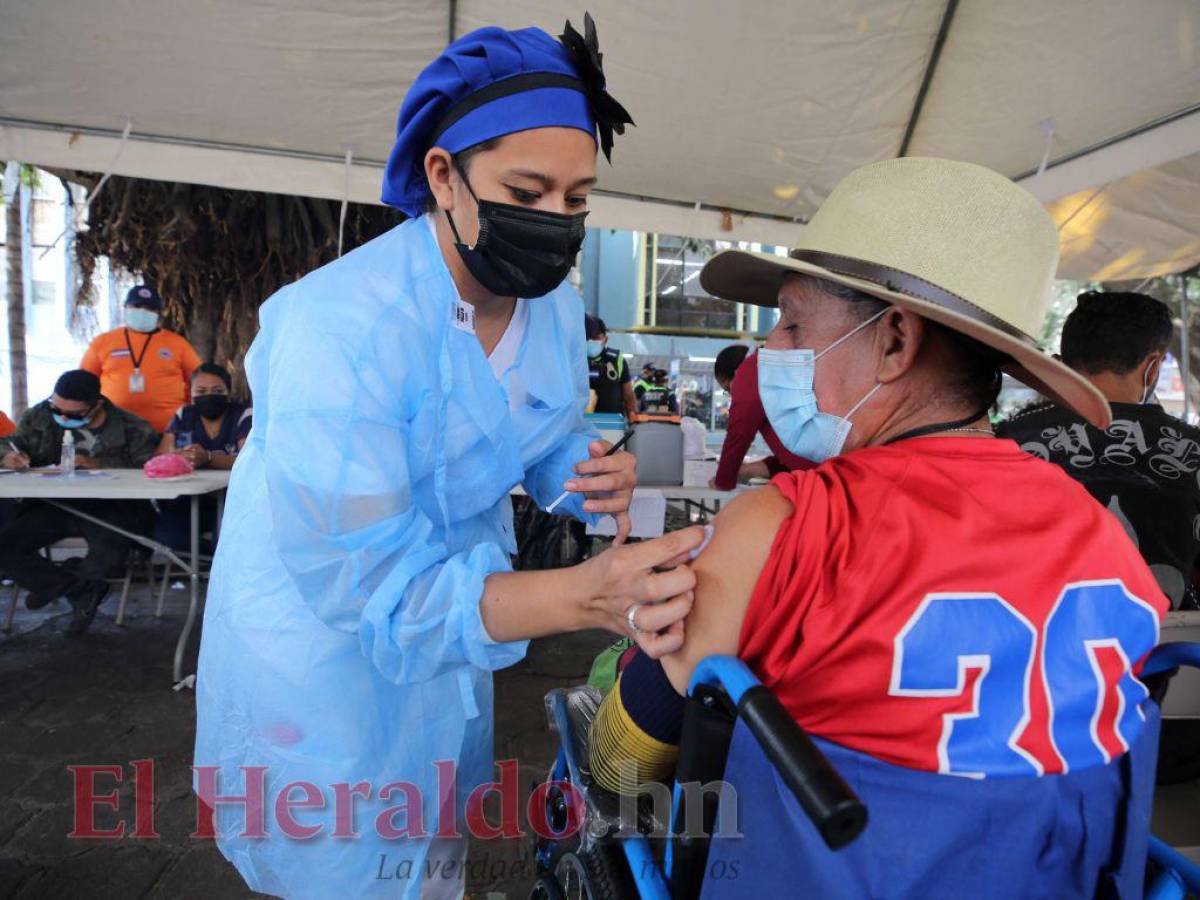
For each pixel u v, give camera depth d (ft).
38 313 52.75
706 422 54.60
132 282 18.76
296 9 9.48
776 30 10.25
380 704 3.75
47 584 11.51
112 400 15.44
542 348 4.09
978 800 2.12
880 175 2.74
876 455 2.48
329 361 2.98
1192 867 2.72
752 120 11.96
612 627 2.60
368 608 2.84
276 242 17.71
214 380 13.74
